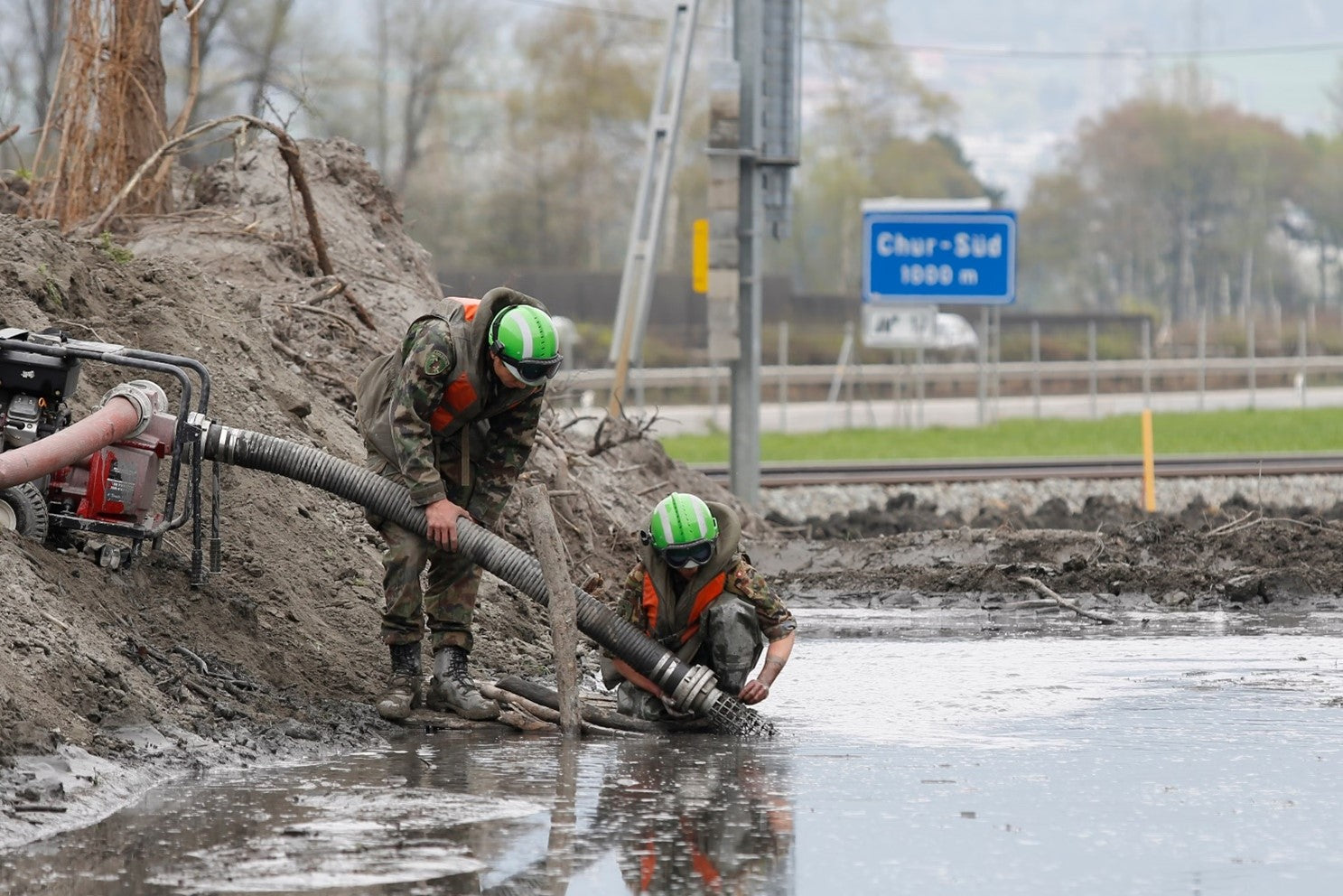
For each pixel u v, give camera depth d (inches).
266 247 1409.9
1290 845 570.6
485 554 784.3
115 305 996.6
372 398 805.2
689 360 5369.1
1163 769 700.7
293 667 810.2
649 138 2300.7
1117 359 6471.5
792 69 2020.2
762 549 1562.5
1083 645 1115.9
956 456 3058.6
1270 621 1250.6
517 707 807.1
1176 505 2258.9
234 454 784.3
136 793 614.9
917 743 761.6
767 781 672.4
